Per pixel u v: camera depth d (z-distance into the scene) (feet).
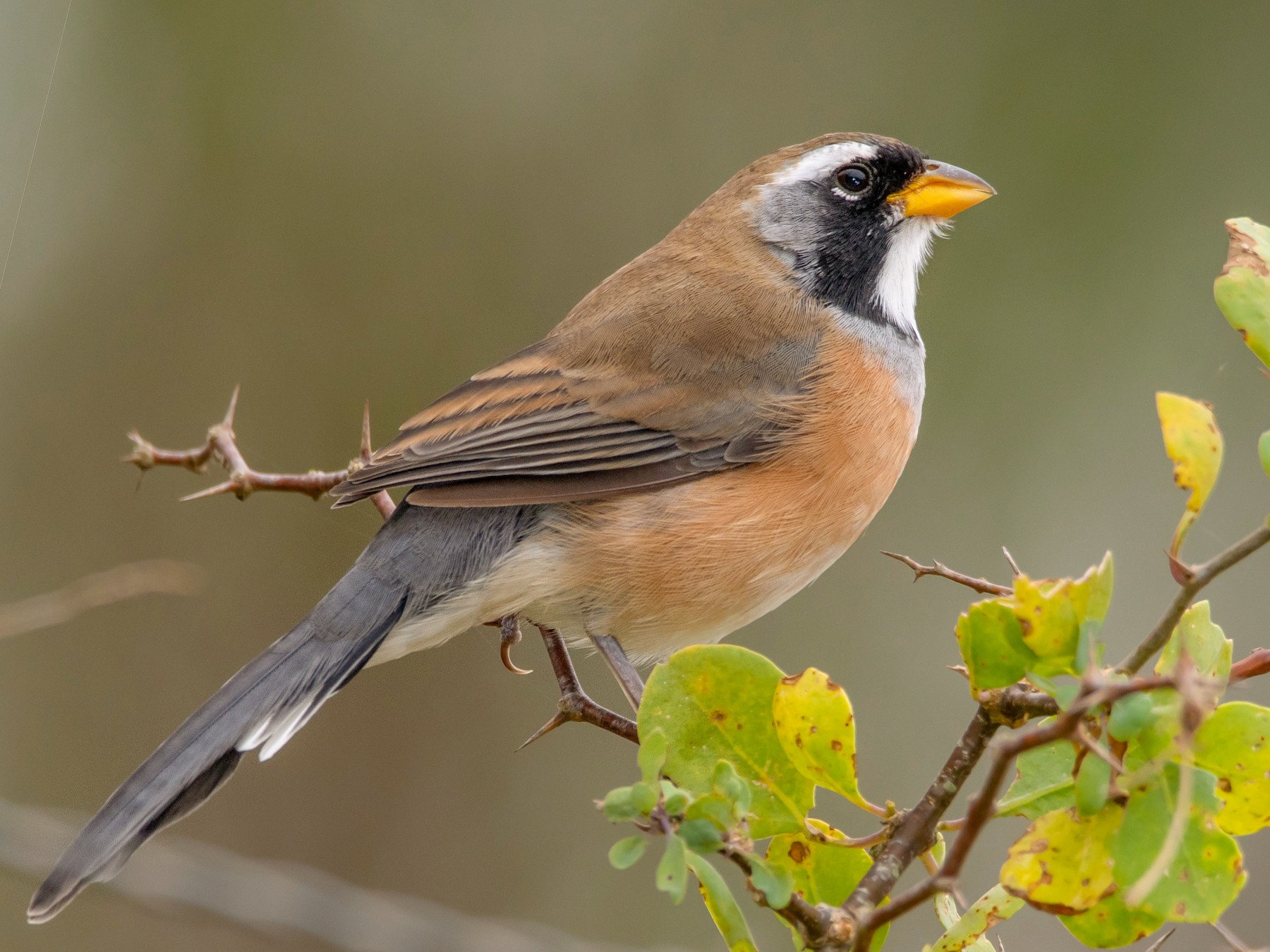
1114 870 12.50
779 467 24.54
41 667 40.14
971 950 15.55
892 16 43.68
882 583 39.47
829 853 15.65
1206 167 40.88
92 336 42.50
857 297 26.94
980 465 40.04
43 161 42.45
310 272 43.14
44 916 18.66
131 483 41.88
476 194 43.75
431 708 40.32
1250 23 41.24
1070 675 12.95
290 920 24.25
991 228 41.32
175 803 19.93
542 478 23.86
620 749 39.81
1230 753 13.06
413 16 44.24
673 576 23.93
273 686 21.42
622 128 44.27
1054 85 42.11
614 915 38.60
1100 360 40.34
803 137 43.75
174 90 43.27
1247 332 13.62
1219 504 38.65
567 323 26.53
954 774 13.91
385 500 25.86
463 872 39.45
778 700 14.64
